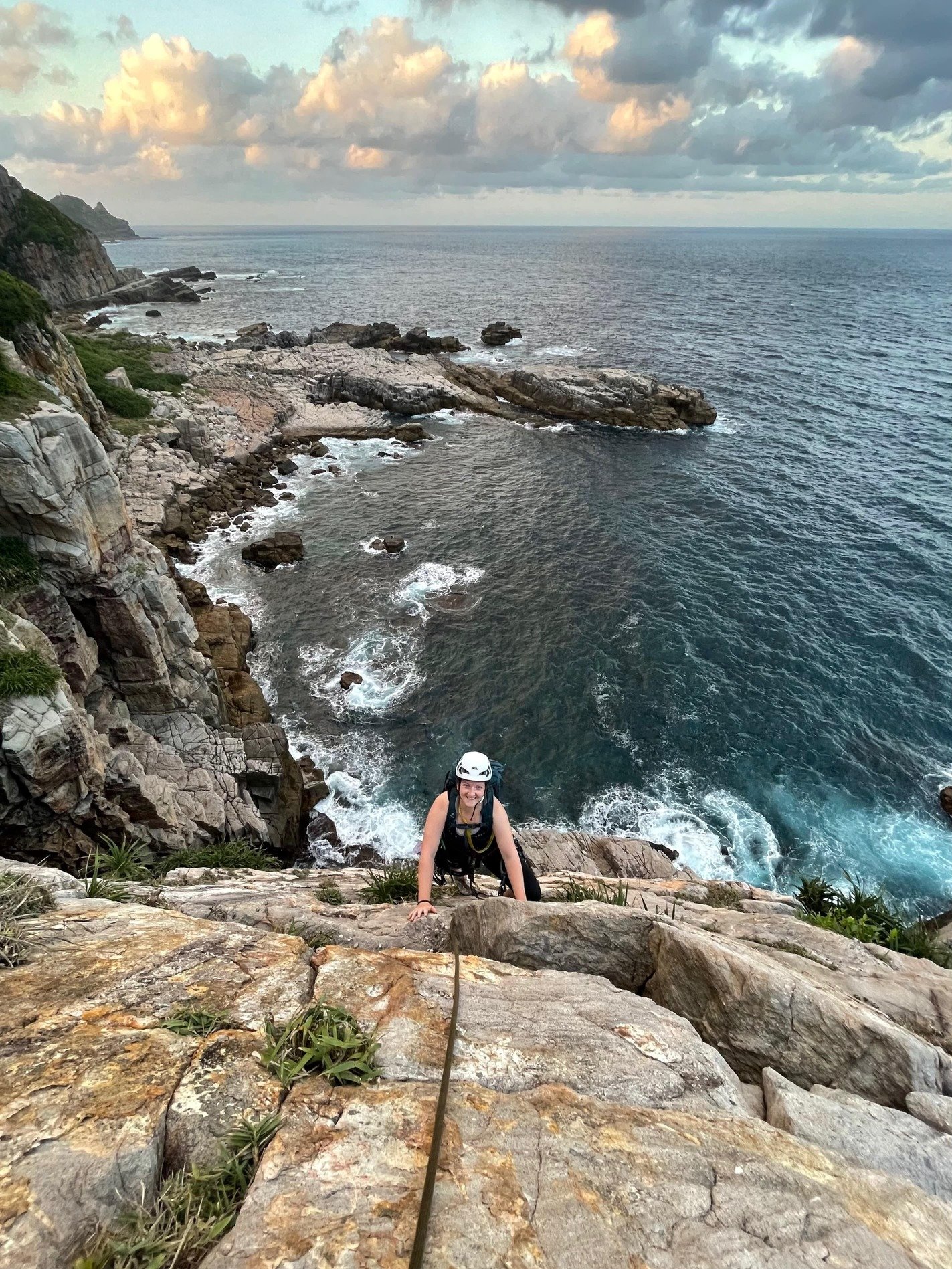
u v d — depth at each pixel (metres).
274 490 47.34
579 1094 2.74
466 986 3.54
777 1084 3.19
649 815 23.30
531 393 66.94
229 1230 2.10
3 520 16.58
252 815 19.77
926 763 25.14
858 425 61.91
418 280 176.75
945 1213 2.36
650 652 31.08
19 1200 2.04
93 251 123.81
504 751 25.95
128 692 20.62
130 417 48.97
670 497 47.59
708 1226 2.17
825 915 9.71
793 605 34.62
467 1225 2.06
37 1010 2.99
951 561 38.69
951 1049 4.32
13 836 13.09
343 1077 2.72
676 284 175.25
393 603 34.66
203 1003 3.14
